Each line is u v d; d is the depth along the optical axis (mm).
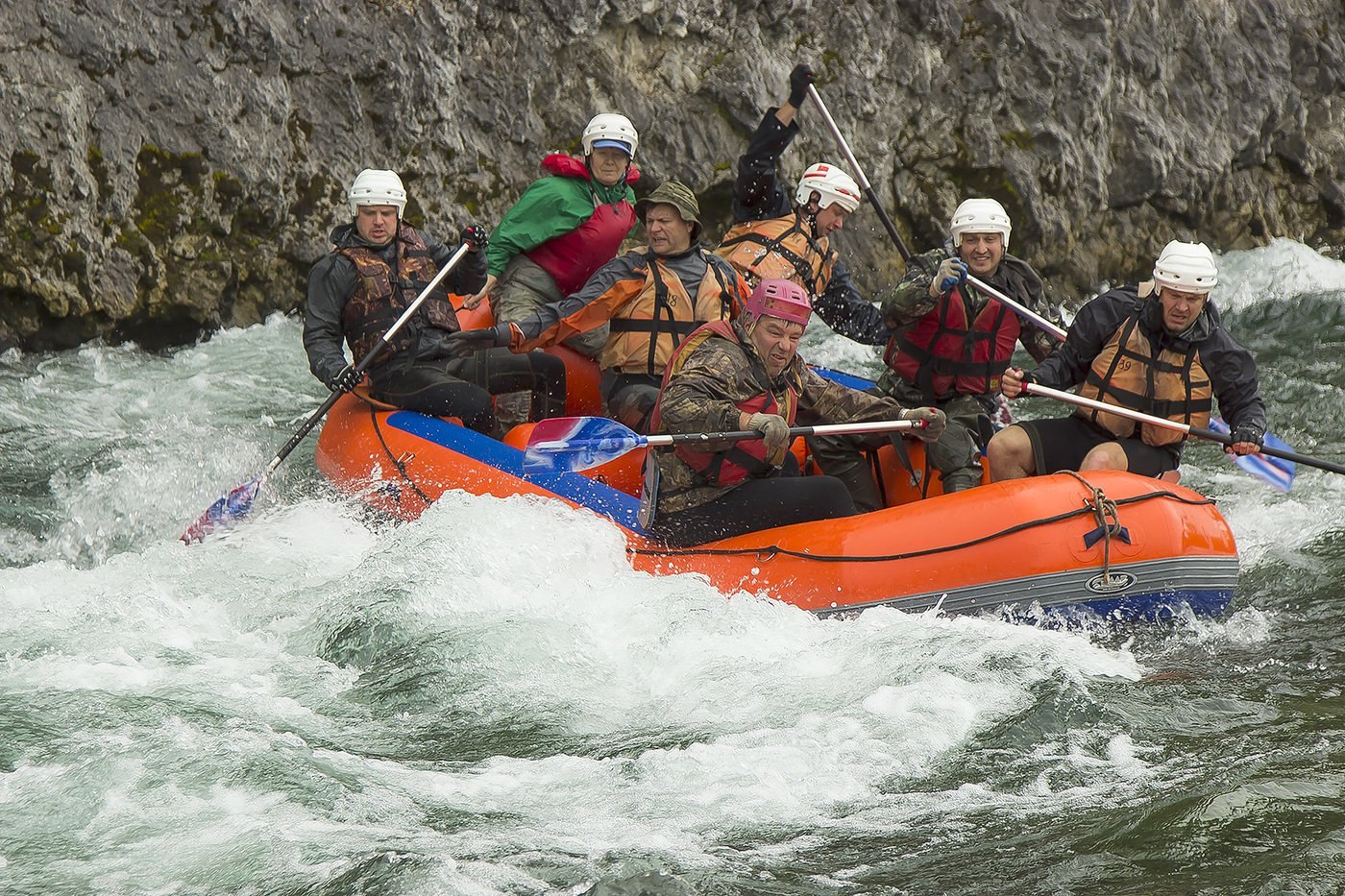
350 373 21922
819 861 12391
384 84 34500
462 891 11758
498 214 36219
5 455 25969
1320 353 33938
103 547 22641
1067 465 20062
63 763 13828
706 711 15289
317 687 16016
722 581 18469
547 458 19188
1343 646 17703
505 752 14508
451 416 22484
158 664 16391
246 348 32594
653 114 37656
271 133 33312
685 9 37875
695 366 18328
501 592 17797
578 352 24641
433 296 23250
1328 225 47406
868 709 15250
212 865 12203
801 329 18391
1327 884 11703
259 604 18203
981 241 20625
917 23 40844
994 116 41281
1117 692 15992
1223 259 43562
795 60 39250
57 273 30938
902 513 18422
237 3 32750
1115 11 42906
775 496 18766
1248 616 18969
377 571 18156
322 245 34125
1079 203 41938
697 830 12938
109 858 12328
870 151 39781
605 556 18656
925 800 13484
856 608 17953
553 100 36812
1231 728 15109
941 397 21297
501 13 36188
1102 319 19938
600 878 12023
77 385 29828
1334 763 14094
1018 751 14445
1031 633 17453
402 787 13672
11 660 16297
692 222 21422
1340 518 22844
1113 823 12945
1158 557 18062
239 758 14008
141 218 32000
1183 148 43656
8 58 30375
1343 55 47375
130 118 31797
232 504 21469
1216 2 45000
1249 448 19109
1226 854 12320
